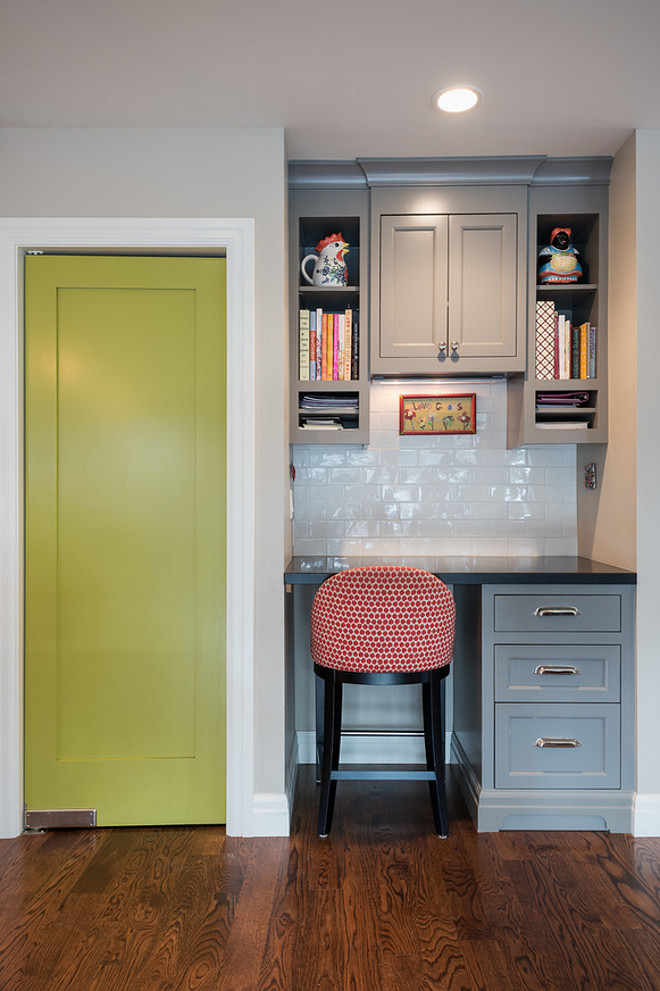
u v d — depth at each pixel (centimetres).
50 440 247
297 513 307
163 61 200
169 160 239
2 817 241
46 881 211
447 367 269
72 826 246
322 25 184
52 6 175
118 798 247
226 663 246
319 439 273
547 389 269
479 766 250
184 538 249
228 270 241
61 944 180
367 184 269
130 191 239
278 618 240
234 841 236
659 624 240
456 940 181
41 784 247
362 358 273
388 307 270
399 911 194
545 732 243
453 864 220
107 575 249
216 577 249
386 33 187
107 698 248
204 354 248
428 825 248
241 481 240
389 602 226
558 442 269
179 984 165
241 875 213
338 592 229
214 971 170
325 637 234
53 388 247
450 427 304
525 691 243
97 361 248
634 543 242
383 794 276
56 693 247
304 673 305
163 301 248
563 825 244
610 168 263
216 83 212
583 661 243
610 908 196
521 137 246
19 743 243
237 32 186
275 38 189
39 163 238
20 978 168
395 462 306
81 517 248
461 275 268
